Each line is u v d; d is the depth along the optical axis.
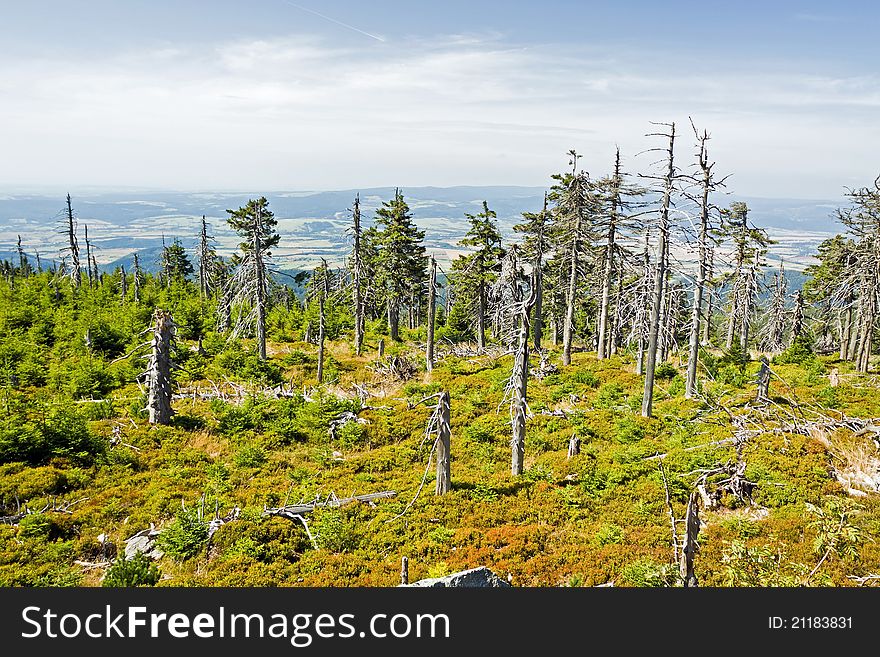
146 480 19.19
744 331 46.00
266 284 37.19
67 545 14.62
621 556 14.17
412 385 32.78
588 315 50.16
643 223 26.42
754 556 12.69
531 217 36.00
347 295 46.09
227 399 29.44
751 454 20.17
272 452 22.75
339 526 15.99
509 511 17.34
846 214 34.81
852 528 13.14
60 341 35.66
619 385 32.16
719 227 26.81
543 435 24.27
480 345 44.91
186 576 13.59
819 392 28.73
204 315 46.69
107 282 55.34
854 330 43.72
